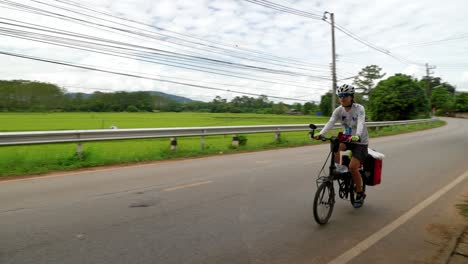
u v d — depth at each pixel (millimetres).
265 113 94250
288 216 4805
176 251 3521
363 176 5219
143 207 5051
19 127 29625
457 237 4121
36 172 7758
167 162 9734
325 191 4555
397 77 46344
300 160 10312
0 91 78750
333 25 23078
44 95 81000
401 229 4398
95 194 5789
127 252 3457
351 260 3447
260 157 11047
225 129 13539
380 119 47125
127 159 9680
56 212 4738
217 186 6539
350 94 4586
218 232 4102
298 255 3531
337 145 4535
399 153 12320
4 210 4805
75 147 13922
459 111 82375
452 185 7000
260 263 3312
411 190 6555
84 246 3578
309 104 99625
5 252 3387
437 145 15375
